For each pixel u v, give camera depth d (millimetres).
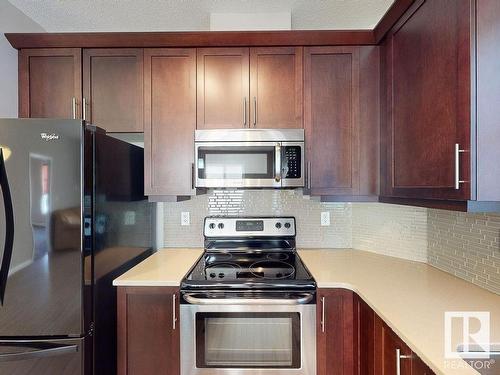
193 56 1947
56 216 1357
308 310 1573
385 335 1203
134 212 1965
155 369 1619
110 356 1614
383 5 1985
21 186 1334
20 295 1352
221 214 2334
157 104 1953
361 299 1450
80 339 1381
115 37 1907
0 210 1331
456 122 1122
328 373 1573
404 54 1526
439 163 1227
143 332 1620
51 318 1369
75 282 1372
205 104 1952
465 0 1073
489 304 1247
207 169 1919
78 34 1895
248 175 1909
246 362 1590
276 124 1939
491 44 1056
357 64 1920
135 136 2184
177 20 2164
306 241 2328
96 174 1479
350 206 2328
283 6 1999
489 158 1056
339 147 1931
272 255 2174
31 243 1345
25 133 1333
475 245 1476
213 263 1970
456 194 1119
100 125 1958
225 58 1947
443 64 1201
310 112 1935
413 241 1942
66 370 1387
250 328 1593
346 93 1928
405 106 1517
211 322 1602
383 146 1818
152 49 1952
